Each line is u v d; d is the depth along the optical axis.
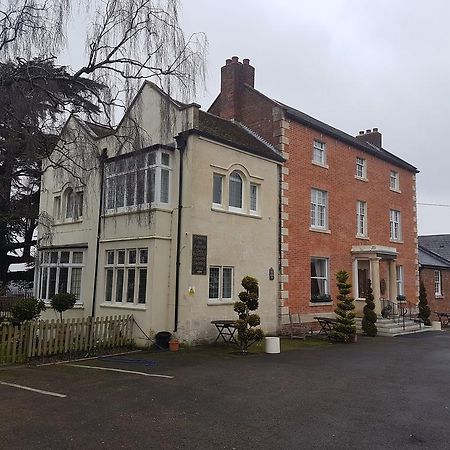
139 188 13.87
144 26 10.87
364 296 22.83
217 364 11.66
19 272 24.97
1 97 10.13
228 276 16.34
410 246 27.59
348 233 22.44
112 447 5.62
